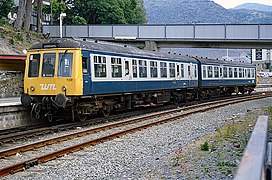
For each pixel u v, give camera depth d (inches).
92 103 739.4
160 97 1007.6
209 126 707.4
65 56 676.1
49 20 2479.1
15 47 1453.0
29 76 702.5
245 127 629.0
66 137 548.1
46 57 689.6
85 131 593.0
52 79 679.7
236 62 1614.2
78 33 1781.5
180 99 1161.4
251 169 105.1
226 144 477.7
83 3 2380.7
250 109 1021.8
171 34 1644.9
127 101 866.1
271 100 1360.7
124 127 682.2
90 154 452.1
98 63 724.0
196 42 1667.1
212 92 1417.3
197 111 932.0
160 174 344.5
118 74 791.7
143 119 781.3
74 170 381.4
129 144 523.5
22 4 1683.1
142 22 2910.9
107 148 492.7
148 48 1673.2
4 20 1699.1
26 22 1745.8
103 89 739.4
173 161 399.9
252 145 126.8
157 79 964.6
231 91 1598.2
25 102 691.4
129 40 1697.8
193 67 1212.5
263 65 4119.1
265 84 2694.4
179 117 816.9
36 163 395.2
